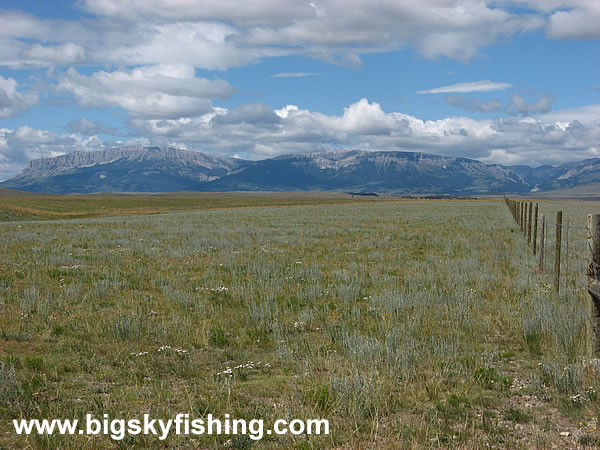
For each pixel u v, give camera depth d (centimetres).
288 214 6125
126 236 2823
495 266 1645
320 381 661
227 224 3934
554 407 597
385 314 1050
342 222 4100
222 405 604
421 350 806
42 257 1872
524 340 861
